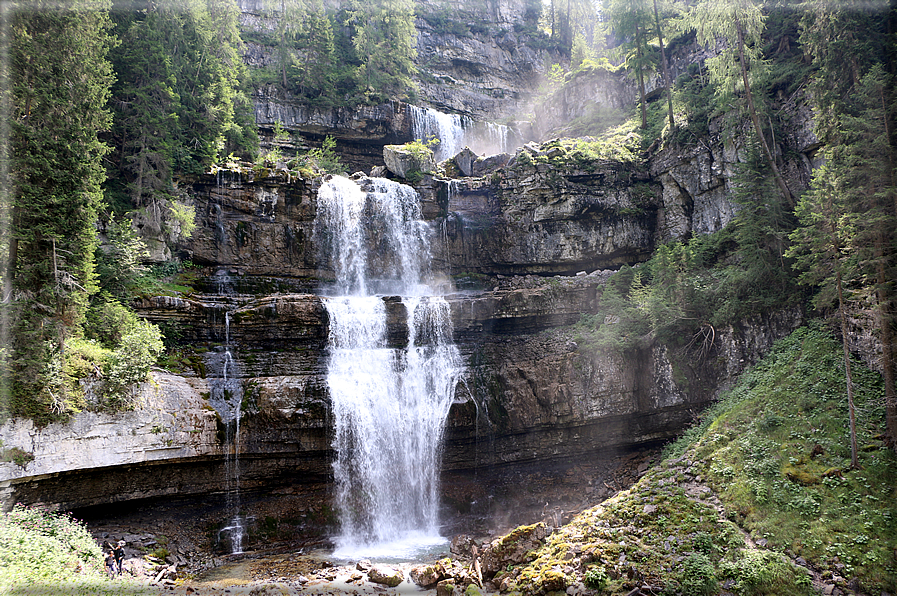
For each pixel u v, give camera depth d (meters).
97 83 28.55
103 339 26.50
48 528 20.81
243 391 29.56
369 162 58.81
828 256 23.53
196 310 30.55
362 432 31.36
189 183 36.38
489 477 33.69
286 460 29.56
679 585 18.38
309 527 29.09
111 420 24.08
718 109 36.25
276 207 38.16
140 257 31.83
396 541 28.81
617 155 42.19
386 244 41.25
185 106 38.41
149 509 26.50
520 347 36.38
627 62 52.53
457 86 75.00
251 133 44.44
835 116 25.70
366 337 34.06
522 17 85.12
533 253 41.59
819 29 29.09
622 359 32.69
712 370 30.48
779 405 24.81
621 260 41.88
